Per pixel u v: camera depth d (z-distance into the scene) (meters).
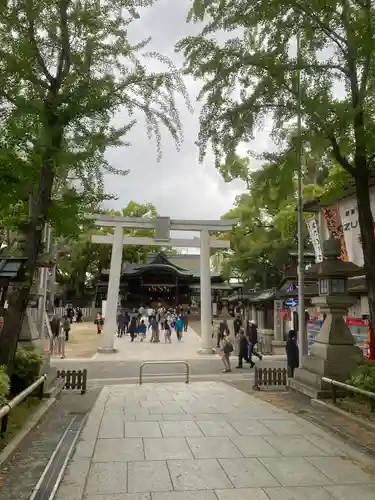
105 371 18.56
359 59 8.33
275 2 8.45
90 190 8.80
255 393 12.31
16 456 6.09
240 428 7.77
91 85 8.15
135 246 53.41
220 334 25.92
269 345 24.62
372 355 11.81
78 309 46.50
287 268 29.52
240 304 42.19
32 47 8.09
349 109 8.19
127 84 8.73
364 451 6.39
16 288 8.62
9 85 8.05
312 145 8.56
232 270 42.94
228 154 9.38
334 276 10.88
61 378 12.63
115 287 25.06
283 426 7.92
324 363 10.26
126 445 6.66
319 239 16.94
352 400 9.48
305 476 5.34
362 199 9.00
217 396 11.56
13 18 8.23
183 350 25.58
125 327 34.25
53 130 7.88
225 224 26.19
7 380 6.46
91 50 8.73
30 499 4.61
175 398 11.23
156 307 52.22
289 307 23.75
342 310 10.97
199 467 5.65
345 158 9.24
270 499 4.65
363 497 4.73
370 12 8.16
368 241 8.90
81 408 10.31
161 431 7.55
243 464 5.78
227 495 4.75
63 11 8.50
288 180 8.76
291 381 11.85
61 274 52.06
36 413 8.38
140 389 13.05
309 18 8.87
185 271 58.53
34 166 8.06
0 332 9.01
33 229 8.66
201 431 7.55
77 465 5.70
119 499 4.64
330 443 6.79
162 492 4.82
